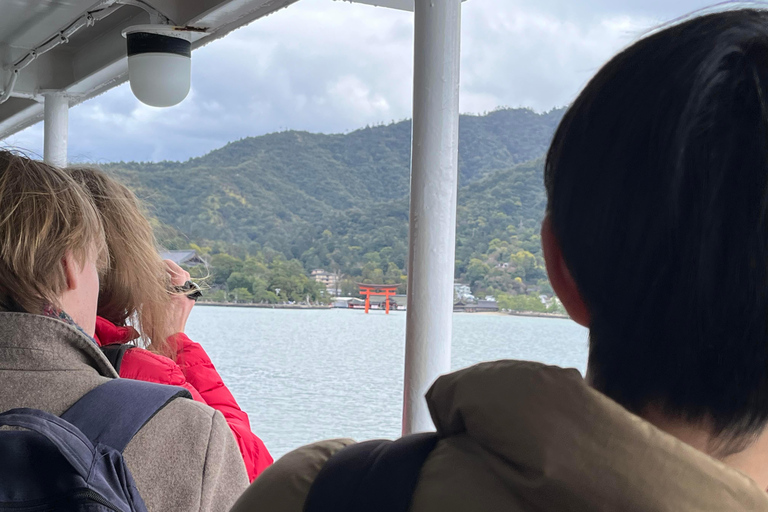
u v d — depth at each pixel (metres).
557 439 0.32
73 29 3.43
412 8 2.34
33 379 0.90
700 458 0.31
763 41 0.33
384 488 0.39
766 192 0.32
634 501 0.30
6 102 5.63
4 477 0.75
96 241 1.06
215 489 0.95
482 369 0.39
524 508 0.34
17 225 0.94
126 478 0.82
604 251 0.35
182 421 0.93
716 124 0.32
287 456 0.46
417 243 1.78
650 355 0.34
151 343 1.41
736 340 0.33
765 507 0.30
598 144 0.35
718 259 0.32
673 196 0.33
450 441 0.40
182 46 2.97
